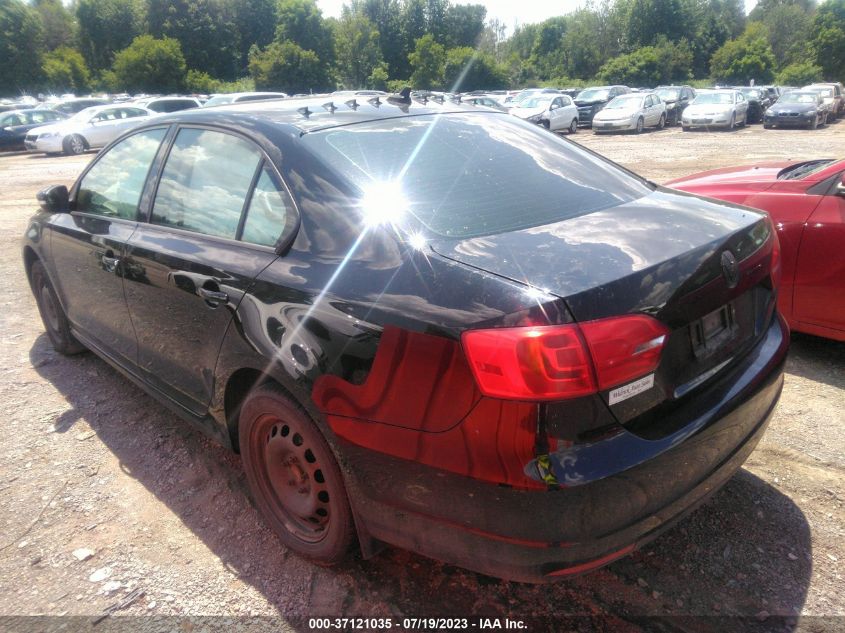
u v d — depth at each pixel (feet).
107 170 11.72
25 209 35.06
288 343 7.23
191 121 9.93
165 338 9.70
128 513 9.22
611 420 5.88
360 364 6.56
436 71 172.96
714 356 7.04
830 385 12.17
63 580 8.01
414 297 6.29
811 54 213.05
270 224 8.04
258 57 170.91
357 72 200.54
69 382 13.25
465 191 7.70
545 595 7.57
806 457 9.93
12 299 18.93
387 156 8.09
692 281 6.46
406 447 6.32
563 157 9.21
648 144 62.23
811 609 7.21
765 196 13.21
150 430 11.34
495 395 5.66
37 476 10.12
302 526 8.21
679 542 8.29
